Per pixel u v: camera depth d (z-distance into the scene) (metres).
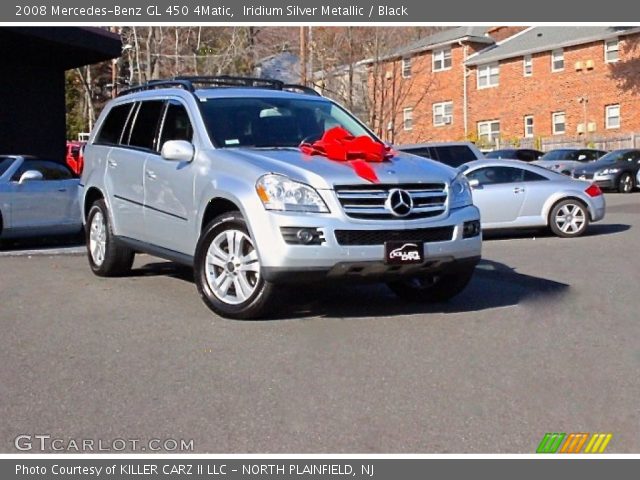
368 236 6.79
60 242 15.01
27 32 15.88
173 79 8.96
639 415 5.12
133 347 6.53
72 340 6.77
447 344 6.57
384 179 6.90
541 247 13.48
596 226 17.22
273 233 6.73
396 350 6.39
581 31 42.47
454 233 7.15
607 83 41.16
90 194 9.95
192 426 4.95
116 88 32.00
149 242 8.62
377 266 6.82
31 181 13.66
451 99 46.84
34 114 18.97
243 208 6.96
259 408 5.21
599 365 6.08
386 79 35.12
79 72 34.97
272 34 32.62
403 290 8.17
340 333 6.86
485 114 46.06
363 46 33.34
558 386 5.62
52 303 8.20
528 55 44.12
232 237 7.18
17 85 18.62
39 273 10.12
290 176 6.84
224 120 8.09
